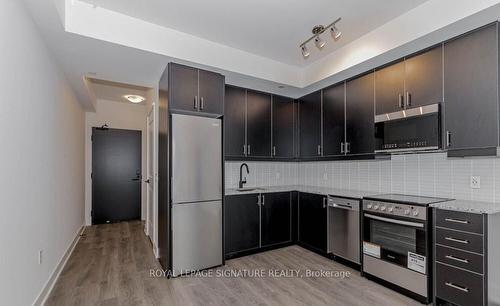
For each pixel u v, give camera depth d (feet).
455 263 6.86
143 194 18.83
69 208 11.80
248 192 11.51
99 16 7.77
